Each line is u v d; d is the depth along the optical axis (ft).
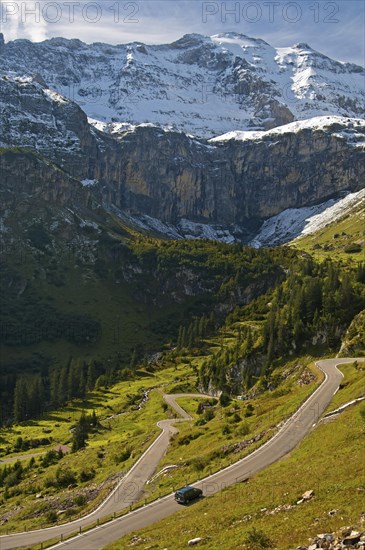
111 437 472.85
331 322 499.10
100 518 240.73
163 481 270.67
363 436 212.02
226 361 579.89
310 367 405.18
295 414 290.15
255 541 138.10
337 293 537.24
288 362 496.64
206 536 159.63
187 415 490.08
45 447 515.50
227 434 315.17
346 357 440.04
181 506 219.82
